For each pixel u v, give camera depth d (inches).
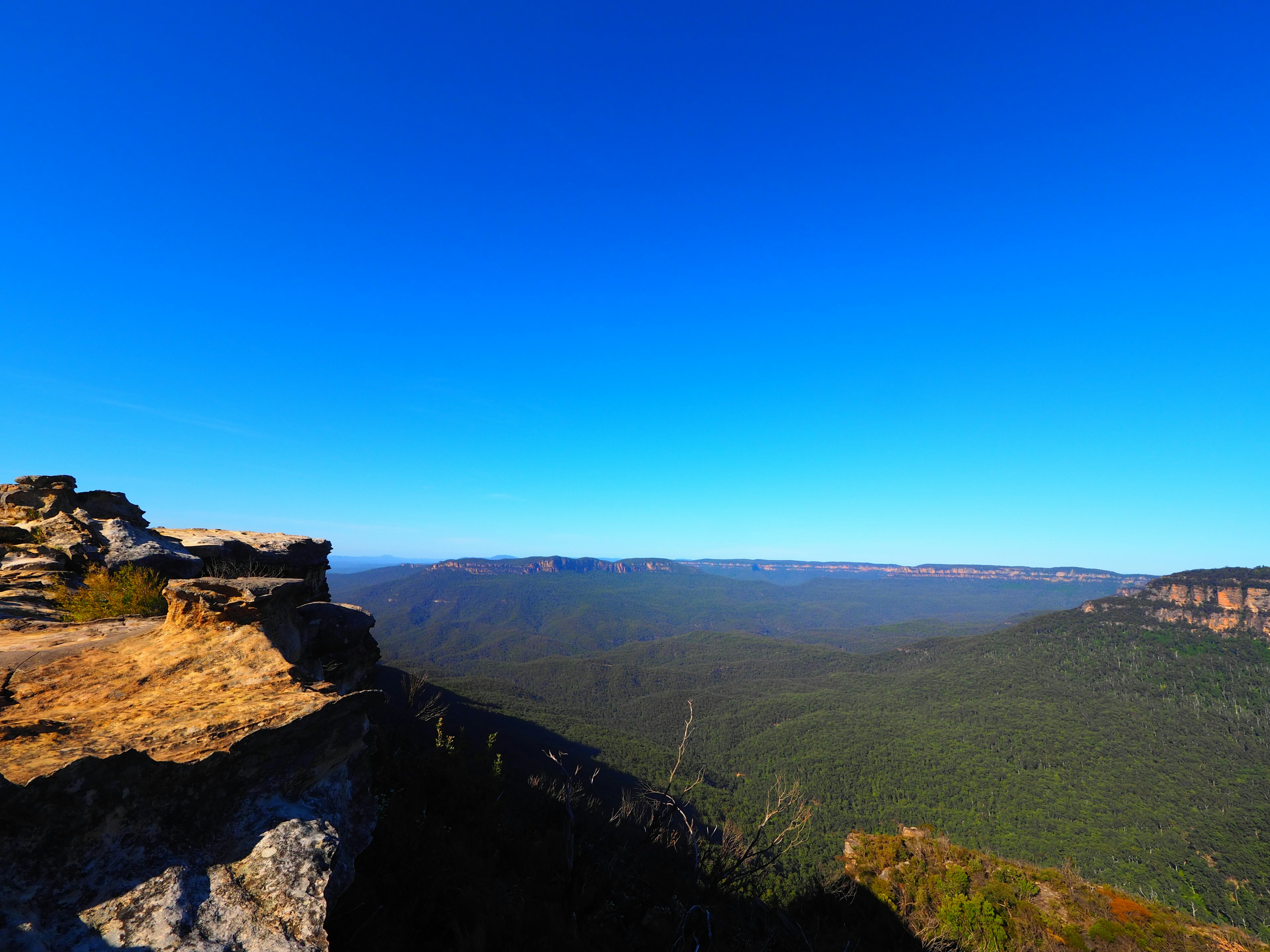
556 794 691.4
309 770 245.1
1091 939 1133.7
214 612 327.0
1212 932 1159.6
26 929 145.1
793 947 647.1
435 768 614.5
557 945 366.9
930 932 1021.2
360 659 557.0
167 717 226.8
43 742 189.3
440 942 317.1
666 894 570.9
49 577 549.0
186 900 173.5
